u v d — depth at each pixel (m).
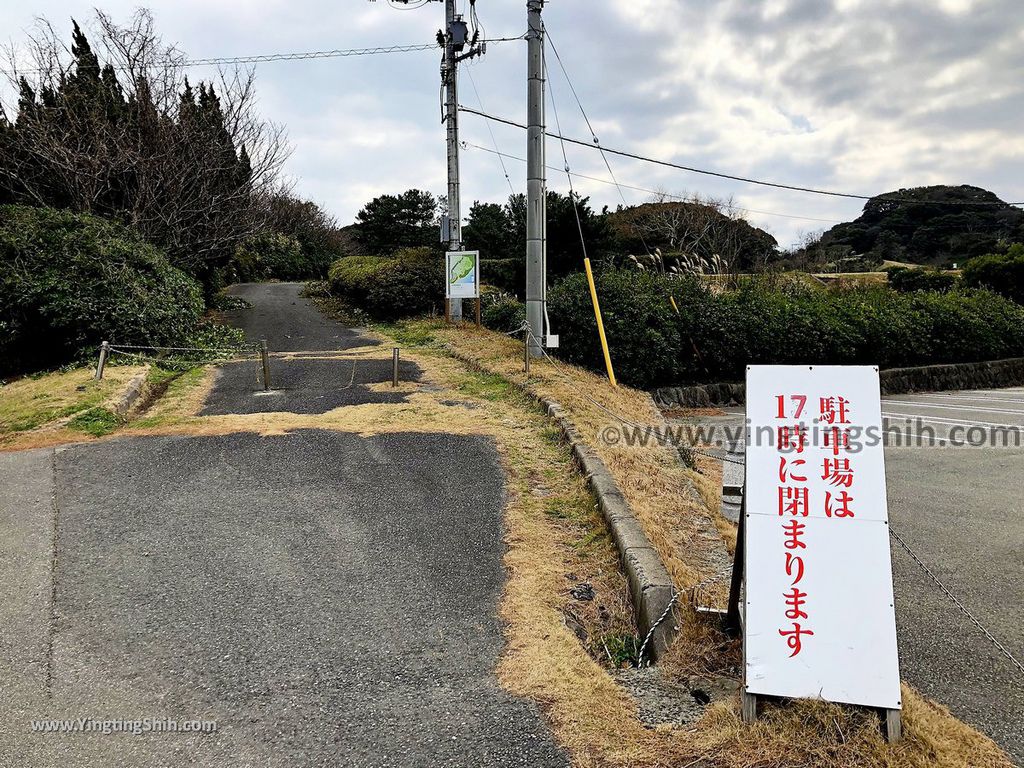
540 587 4.07
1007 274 26.73
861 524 3.06
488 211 34.19
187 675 3.29
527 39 10.76
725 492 5.55
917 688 3.45
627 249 30.00
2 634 3.62
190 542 4.68
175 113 16.75
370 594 4.02
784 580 3.02
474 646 3.51
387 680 3.24
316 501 5.39
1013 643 3.91
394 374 9.62
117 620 3.75
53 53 16.14
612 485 5.30
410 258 18.45
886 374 16.23
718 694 3.14
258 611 3.84
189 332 13.43
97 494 5.53
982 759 2.75
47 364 12.06
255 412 8.21
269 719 2.98
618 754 2.75
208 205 17.12
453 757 2.75
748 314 14.48
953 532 5.79
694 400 13.25
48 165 15.05
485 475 5.95
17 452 6.61
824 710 2.83
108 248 12.44
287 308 21.06
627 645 3.62
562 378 9.62
